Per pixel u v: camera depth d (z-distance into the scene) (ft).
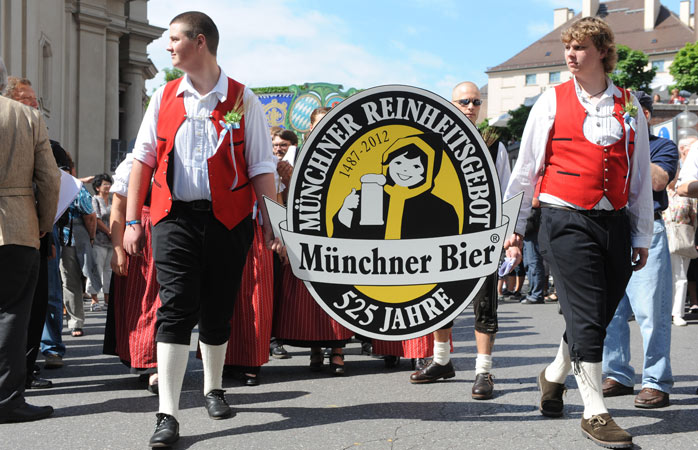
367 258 13.43
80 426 12.84
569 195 12.05
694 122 42.63
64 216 18.76
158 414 11.75
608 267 12.14
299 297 17.58
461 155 13.41
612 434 11.48
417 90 13.35
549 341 22.91
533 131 12.53
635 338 23.32
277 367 18.79
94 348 22.08
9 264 13.07
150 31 121.08
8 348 13.07
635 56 190.39
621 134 12.00
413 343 17.61
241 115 12.37
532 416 13.35
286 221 13.08
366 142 13.33
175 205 12.02
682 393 15.23
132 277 15.62
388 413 13.58
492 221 13.41
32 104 15.56
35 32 65.41
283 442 11.73
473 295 13.48
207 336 13.04
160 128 12.25
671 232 26.99
